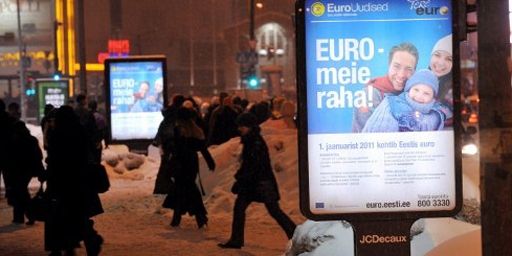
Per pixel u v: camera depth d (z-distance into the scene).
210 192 25.92
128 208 25.34
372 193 11.17
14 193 23.05
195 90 149.38
